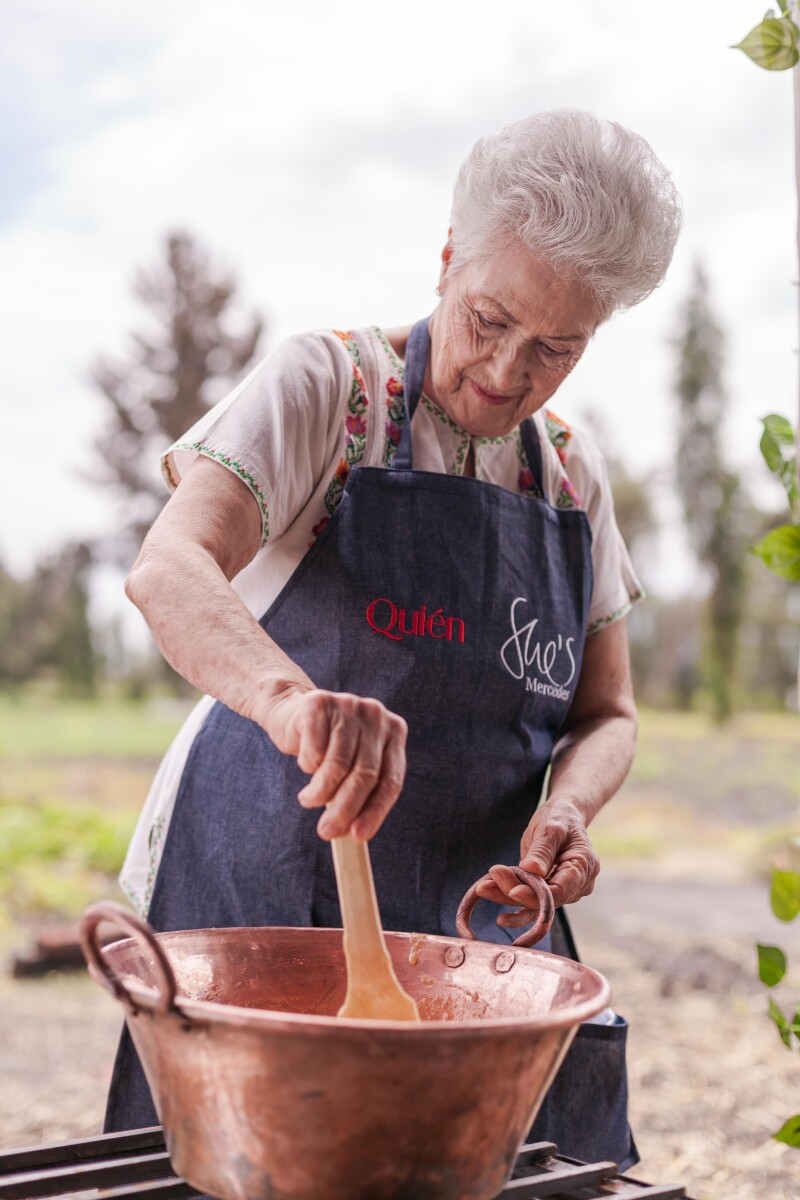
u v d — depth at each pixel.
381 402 1.55
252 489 1.38
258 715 1.06
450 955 1.20
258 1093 0.84
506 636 1.54
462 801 1.50
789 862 8.09
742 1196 2.86
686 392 19.39
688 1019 4.47
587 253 1.36
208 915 1.50
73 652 23.81
